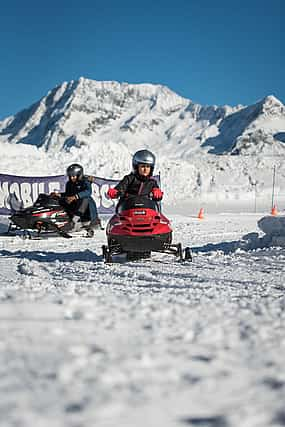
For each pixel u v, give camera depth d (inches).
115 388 66.1
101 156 1878.7
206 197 2324.1
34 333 96.9
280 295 199.5
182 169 2477.9
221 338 96.3
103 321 109.3
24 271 319.3
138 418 56.2
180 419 56.4
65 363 76.9
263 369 76.7
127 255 393.7
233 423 54.4
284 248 410.9
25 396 62.3
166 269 320.5
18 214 616.1
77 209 623.5
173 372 73.3
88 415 56.0
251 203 2290.8
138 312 120.7
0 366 75.5
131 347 88.5
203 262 359.3
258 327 105.6
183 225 838.5
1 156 1523.1
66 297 134.2
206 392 65.7
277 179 4013.3
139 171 372.2
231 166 4416.8
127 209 363.3
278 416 56.9
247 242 474.0
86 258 410.9
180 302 148.2
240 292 211.0
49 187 989.2
